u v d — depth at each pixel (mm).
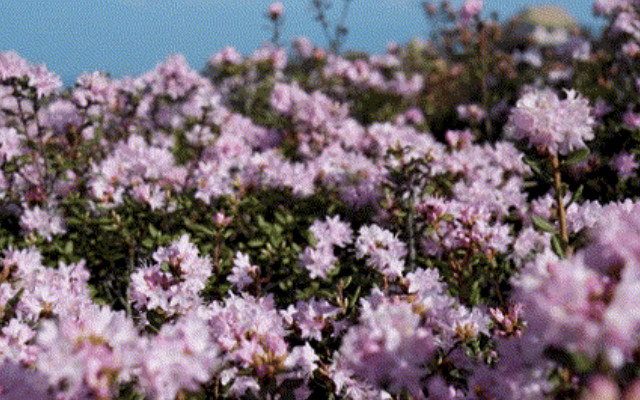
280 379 836
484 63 2102
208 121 1847
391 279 975
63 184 1498
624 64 2166
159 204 1301
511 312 887
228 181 1415
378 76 2566
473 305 1070
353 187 1374
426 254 1211
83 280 1195
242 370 824
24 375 738
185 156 1844
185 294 956
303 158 1854
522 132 891
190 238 1294
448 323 873
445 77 2859
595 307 665
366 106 2551
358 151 1785
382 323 771
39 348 828
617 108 1709
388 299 872
